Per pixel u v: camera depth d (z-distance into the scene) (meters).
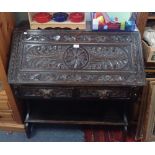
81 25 1.46
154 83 1.48
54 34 1.47
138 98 1.59
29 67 1.41
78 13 1.46
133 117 1.77
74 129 1.82
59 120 1.64
